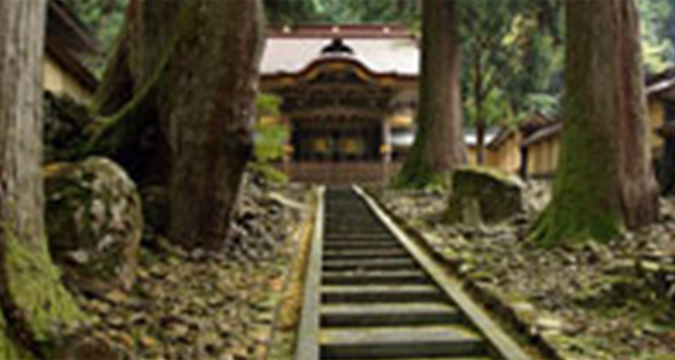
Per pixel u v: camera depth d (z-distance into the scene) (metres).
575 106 9.09
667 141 14.79
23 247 3.84
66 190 5.38
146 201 7.64
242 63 7.60
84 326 3.99
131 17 9.62
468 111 27.47
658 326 5.39
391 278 8.07
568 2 9.35
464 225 10.92
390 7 23.81
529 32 21.61
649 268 6.04
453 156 17.52
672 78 15.35
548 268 7.41
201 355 4.63
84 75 14.64
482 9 19.66
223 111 7.54
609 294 6.07
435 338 5.72
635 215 8.62
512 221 10.77
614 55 8.92
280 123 26.86
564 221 8.63
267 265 7.94
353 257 9.52
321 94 27.50
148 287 5.83
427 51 18.14
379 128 29.33
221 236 7.91
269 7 16.75
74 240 5.20
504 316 6.04
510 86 23.38
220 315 5.64
